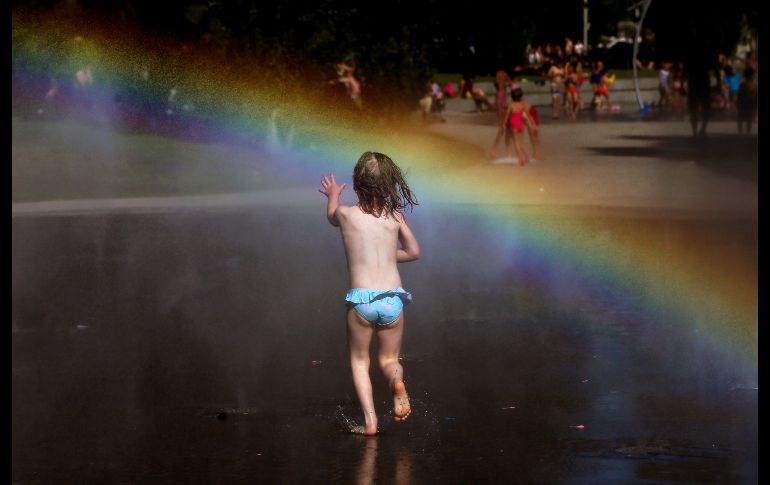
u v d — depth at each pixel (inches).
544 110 2142.0
